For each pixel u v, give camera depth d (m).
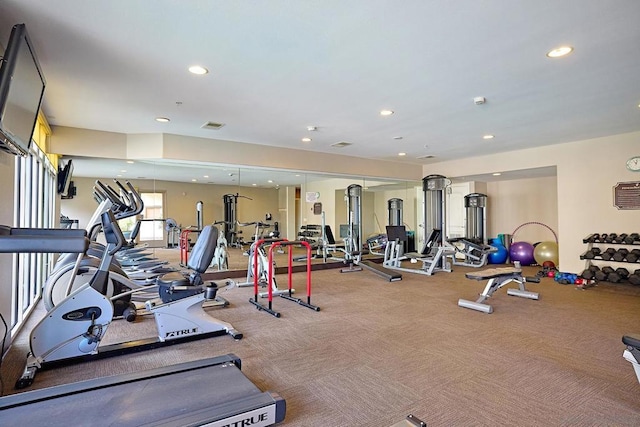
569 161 6.16
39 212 4.38
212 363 2.25
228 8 2.22
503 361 2.77
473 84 3.50
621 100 3.97
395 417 2.02
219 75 3.27
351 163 7.59
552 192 8.13
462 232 8.89
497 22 2.39
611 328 3.57
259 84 3.49
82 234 2.18
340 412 2.06
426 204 7.95
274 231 7.12
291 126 5.09
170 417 1.65
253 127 5.15
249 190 6.88
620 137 5.60
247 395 1.88
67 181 5.11
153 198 6.03
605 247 5.85
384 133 5.51
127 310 3.74
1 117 1.78
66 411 1.68
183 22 2.38
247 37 2.58
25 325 3.66
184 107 4.19
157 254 5.99
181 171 6.25
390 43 2.68
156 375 2.07
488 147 6.59
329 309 4.30
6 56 1.86
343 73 3.24
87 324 2.66
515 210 8.76
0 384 2.15
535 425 1.94
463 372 2.58
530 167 6.70
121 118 4.64
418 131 5.39
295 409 2.09
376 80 3.40
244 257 6.65
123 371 2.55
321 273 7.02
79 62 2.97
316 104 4.11
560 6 2.21
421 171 8.79
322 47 2.75
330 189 7.87
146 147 5.48
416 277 6.61
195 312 3.22
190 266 3.53
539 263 7.61
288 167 6.72
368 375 2.54
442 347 3.07
